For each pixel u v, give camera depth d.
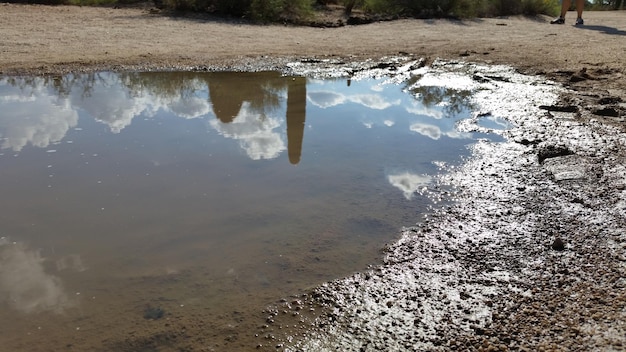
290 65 9.78
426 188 4.48
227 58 10.21
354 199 4.27
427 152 5.34
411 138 5.79
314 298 3.03
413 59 10.33
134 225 3.86
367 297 3.04
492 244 3.58
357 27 15.38
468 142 5.64
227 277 3.23
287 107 7.12
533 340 2.59
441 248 3.54
